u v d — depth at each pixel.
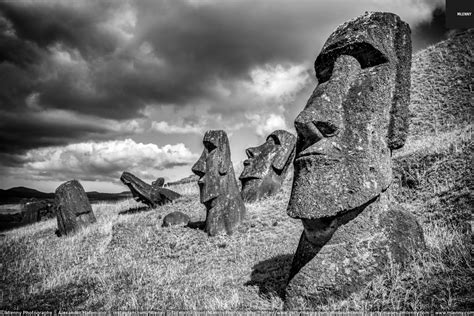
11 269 10.88
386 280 4.67
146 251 10.53
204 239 10.55
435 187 7.82
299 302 4.93
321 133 5.25
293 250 8.02
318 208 4.94
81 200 15.66
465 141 9.02
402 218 5.22
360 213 5.01
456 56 17.70
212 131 11.68
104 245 11.86
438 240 5.38
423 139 11.95
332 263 4.91
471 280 4.15
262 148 15.50
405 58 5.45
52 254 11.90
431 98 15.57
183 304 5.98
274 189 14.24
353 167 5.02
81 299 7.33
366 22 5.44
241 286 6.38
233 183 11.34
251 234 10.10
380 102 5.22
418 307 4.03
